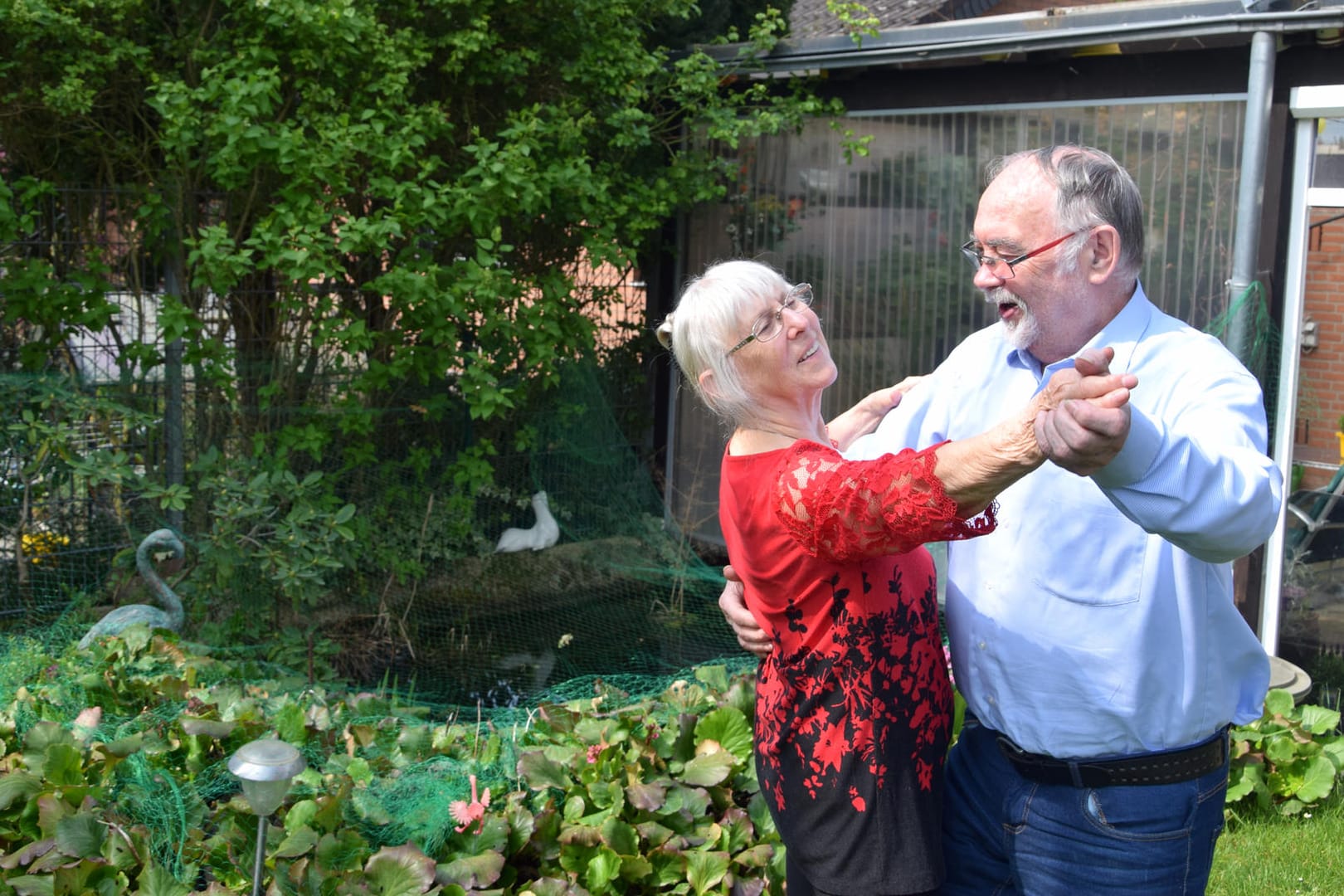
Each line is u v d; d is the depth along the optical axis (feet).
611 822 9.74
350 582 20.80
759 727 6.64
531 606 22.08
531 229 22.41
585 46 21.39
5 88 18.22
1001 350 7.10
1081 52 18.17
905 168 21.17
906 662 6.09
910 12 29.35
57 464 18.19
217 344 18.74
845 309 22.43
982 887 6.93
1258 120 16.14
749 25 25.54
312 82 18.45
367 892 8.79
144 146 19.38
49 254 19.36
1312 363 17.15
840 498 5.44
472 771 10.34
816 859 6.28
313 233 18.06
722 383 6.09
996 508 6.23
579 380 23.36
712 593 22.11
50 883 8.88
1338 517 17.21
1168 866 6.35
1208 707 6.29
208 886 9.07
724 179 24.12
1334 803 13.12
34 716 11.14
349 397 20.58
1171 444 5.08
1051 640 6.38
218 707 11.03
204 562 18.78
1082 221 6.18
